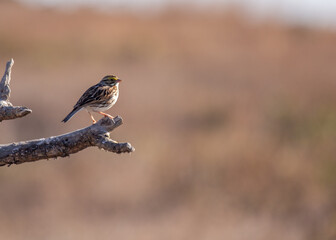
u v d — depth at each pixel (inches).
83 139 188.9
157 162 654.5
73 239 540.4
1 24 1144.2
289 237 547.2
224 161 651.5
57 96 839.1
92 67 1004.6
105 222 570.9
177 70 1042.1
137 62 1082.7
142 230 547.8
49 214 585.9
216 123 813.9
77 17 1263.5
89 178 634.8
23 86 866.1
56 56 1039.6
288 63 1125.1
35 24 1183.6
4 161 193.5
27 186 625.0
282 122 797.2
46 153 192.1
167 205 605.3
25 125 787.4
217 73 1037.2
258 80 1011.9
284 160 647.8
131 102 826.2
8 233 557.3
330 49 1258.6
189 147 686.5
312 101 880.9
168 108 824.3
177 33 1250.0
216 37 1248.2
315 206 597.6
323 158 659.4
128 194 613.6
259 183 621.9
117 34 1168.2
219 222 558.3
